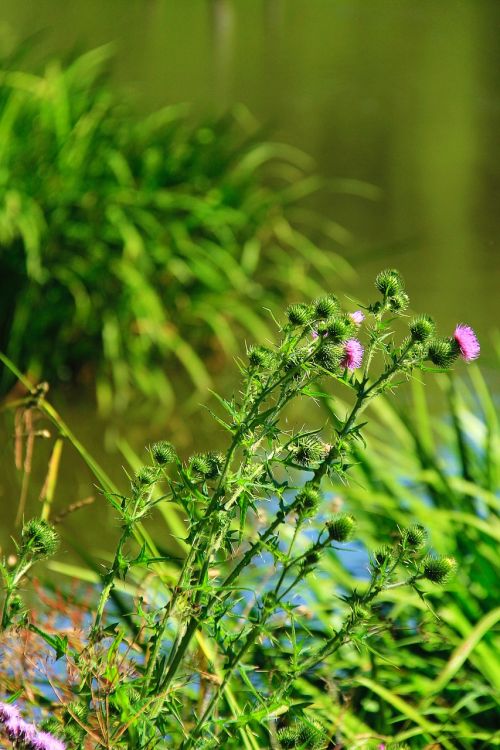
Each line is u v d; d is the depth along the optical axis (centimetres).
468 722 505
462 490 568
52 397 1026
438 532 556
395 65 2566
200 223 1111
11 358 1017
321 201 1616
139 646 404
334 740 437
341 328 273
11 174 1055
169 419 991
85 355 1048
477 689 498
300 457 284
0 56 1236
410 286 1288
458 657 457
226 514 284
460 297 1253
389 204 1606
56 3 2889
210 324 1079
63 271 1039
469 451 635
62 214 1055
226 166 1186
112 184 1097
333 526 277
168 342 1038
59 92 1102
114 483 870
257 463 287
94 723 314
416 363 281
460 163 1822
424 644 527
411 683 517
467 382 955
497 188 1689
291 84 2303
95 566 511
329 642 292
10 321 1045
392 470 618
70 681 314
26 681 382
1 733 261
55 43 2333
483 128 2042
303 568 280
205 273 1085
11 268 1037
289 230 1182
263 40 2778
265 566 494
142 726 286
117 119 1166
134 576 512
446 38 2977
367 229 1502
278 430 278
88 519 797
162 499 292
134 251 1026
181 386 1067
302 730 290
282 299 1170
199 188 1147
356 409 281
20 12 2717
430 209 1587
